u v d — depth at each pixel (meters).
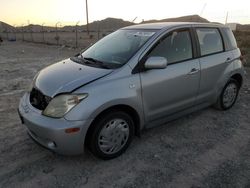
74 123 3.11
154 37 3.90
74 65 3.91
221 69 4.87
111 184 3.13
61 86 3.29
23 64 11.82
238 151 3.86
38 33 41.69
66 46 22.06
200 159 3.64
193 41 4.40
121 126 3.57
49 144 3.26
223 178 3.23
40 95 3.40
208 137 4.29
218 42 4.93
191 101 4.48
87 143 3.44
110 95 3.30
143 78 3.65
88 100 3.17
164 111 4.07
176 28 4.21
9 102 5.94
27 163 3.53
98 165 3.49
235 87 5.41
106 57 3.96
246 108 5.58
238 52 5.36
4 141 4.11
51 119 3.17
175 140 4.17
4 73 9.44
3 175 3.28
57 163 3.53
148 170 3.39
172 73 3.99
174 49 4.10
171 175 3.29
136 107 3.62
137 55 3.68
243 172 3.35
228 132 4.47
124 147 3.71
